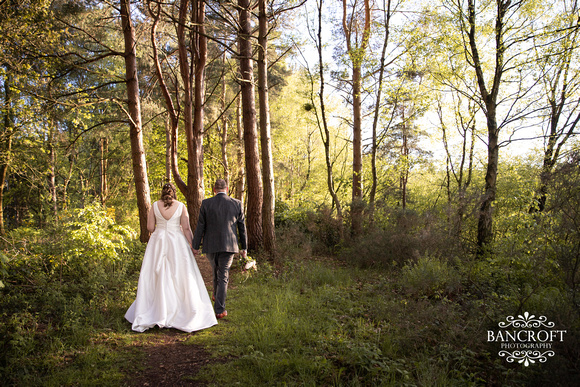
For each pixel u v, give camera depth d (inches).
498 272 219.6
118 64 732.7
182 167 818.8
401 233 303.7
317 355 122.6
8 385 103.7
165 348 133.6
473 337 132.6
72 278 211.2
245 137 325.1
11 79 401.4
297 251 331.3
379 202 406.3
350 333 146.5
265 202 316.5
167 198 164.1
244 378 109.7
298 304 182.1
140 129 391.5
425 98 459.5
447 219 283.6
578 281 136.6
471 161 552.4
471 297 193.5
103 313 164.6
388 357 123.9
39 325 147.0
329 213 422.6
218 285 169.5
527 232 210.5
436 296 188.4
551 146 418.3
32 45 366.9
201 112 395.2
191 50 377.1
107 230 239.3
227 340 140.6
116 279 203.0
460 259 247.8
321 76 405.7
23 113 413.4
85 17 418.6
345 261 339.6
